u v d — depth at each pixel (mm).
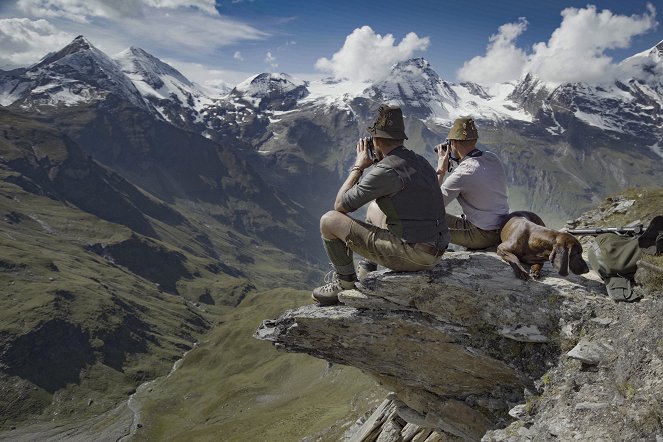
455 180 3252
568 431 2467
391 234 2953
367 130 2918
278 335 3455
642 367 2402
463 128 3229
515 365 2947
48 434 65125
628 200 7359
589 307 2830
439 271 3125
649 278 2725
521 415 2801
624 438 2256
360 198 2861
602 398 2490
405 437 4688
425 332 3131
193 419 63969
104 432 63719
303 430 33531
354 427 7004
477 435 3178
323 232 3123
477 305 3018
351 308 3297
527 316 2926
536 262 3111
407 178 2818
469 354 3049
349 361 3457
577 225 7484
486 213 3303
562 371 2748
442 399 3342
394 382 3447
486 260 3252
